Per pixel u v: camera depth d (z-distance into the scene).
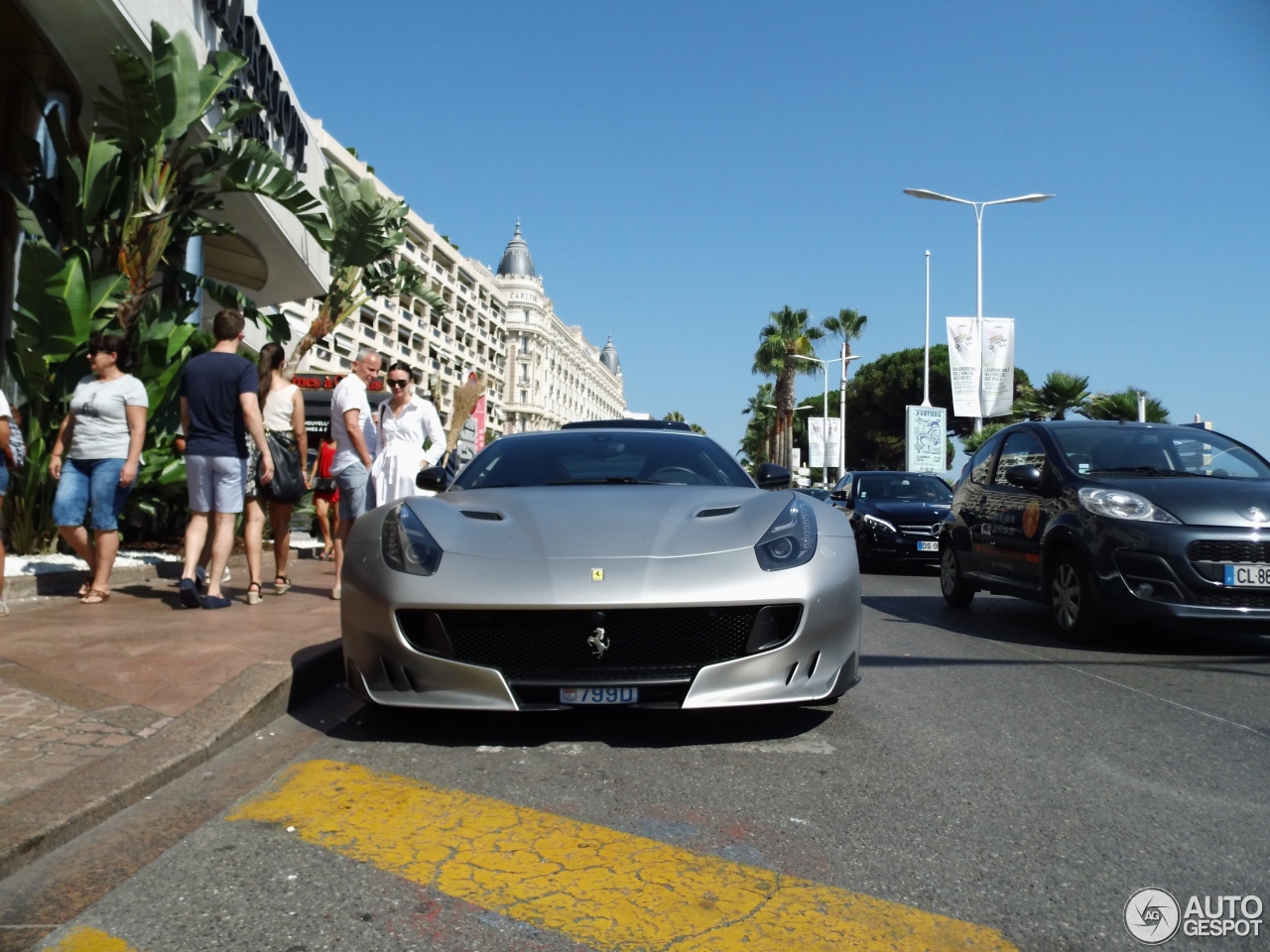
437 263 73.69
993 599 9.04
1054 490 6.49
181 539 9.54
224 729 3.37
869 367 59.19
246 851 2.48
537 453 4.98
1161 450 6.66
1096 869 2.43
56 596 6.06
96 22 7.93
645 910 2.17
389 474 6.52
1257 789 3.09
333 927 2.07
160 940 2.01
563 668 3.32
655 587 3.30
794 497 4.11
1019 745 3.58
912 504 12.27
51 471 5.93
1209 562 5.46
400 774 3.15
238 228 13.51
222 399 5.75
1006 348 23.27
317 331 14.91
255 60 11.05
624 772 3.18
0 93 8.79
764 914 2.15
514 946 2.00
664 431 5.34
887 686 4.65
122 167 8.06
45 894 2.22
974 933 2.07
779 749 3.47
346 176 12.26
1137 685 4.77
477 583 3.34
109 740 3.17
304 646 4.59
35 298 6.64
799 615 3.42
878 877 2.37
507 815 2.77
